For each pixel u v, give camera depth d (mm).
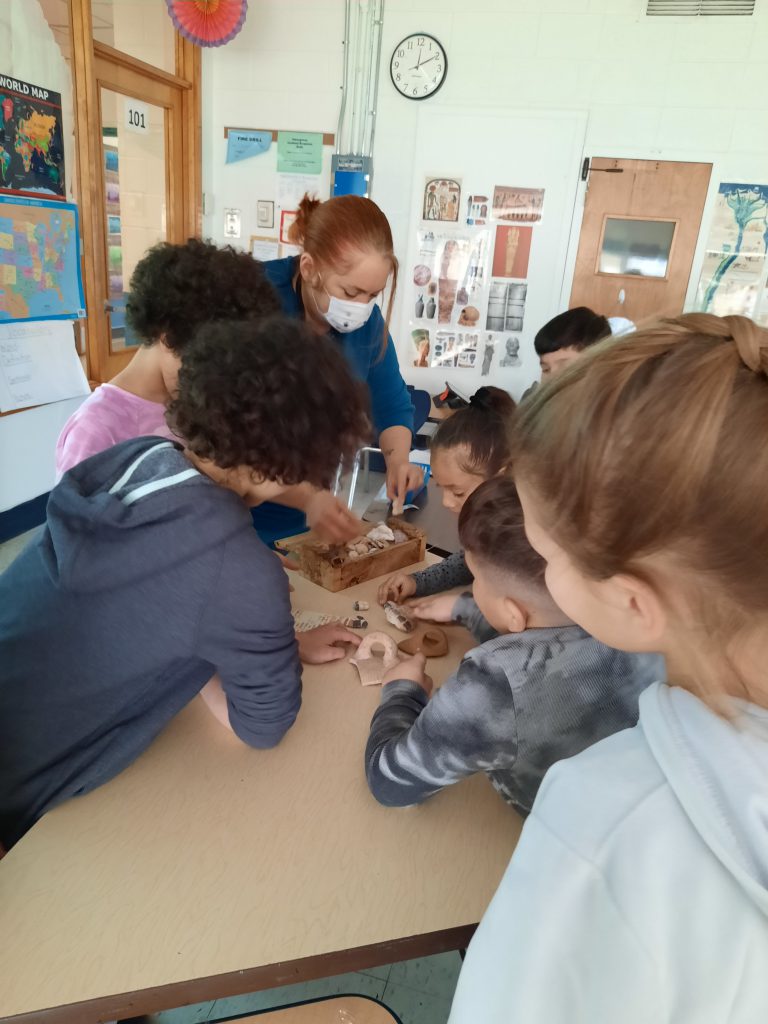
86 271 3424
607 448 358
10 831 857
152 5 3822
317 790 867
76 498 832
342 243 1507
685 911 382
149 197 3920
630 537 365
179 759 904
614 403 358
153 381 1291
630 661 735
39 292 3078
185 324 1150
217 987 655
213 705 996
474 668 762
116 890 723
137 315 1201
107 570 790
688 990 379
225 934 686
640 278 4082
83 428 1200
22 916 691
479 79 3963
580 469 372
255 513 1687
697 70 3756
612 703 734
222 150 4324
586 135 3939
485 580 804
